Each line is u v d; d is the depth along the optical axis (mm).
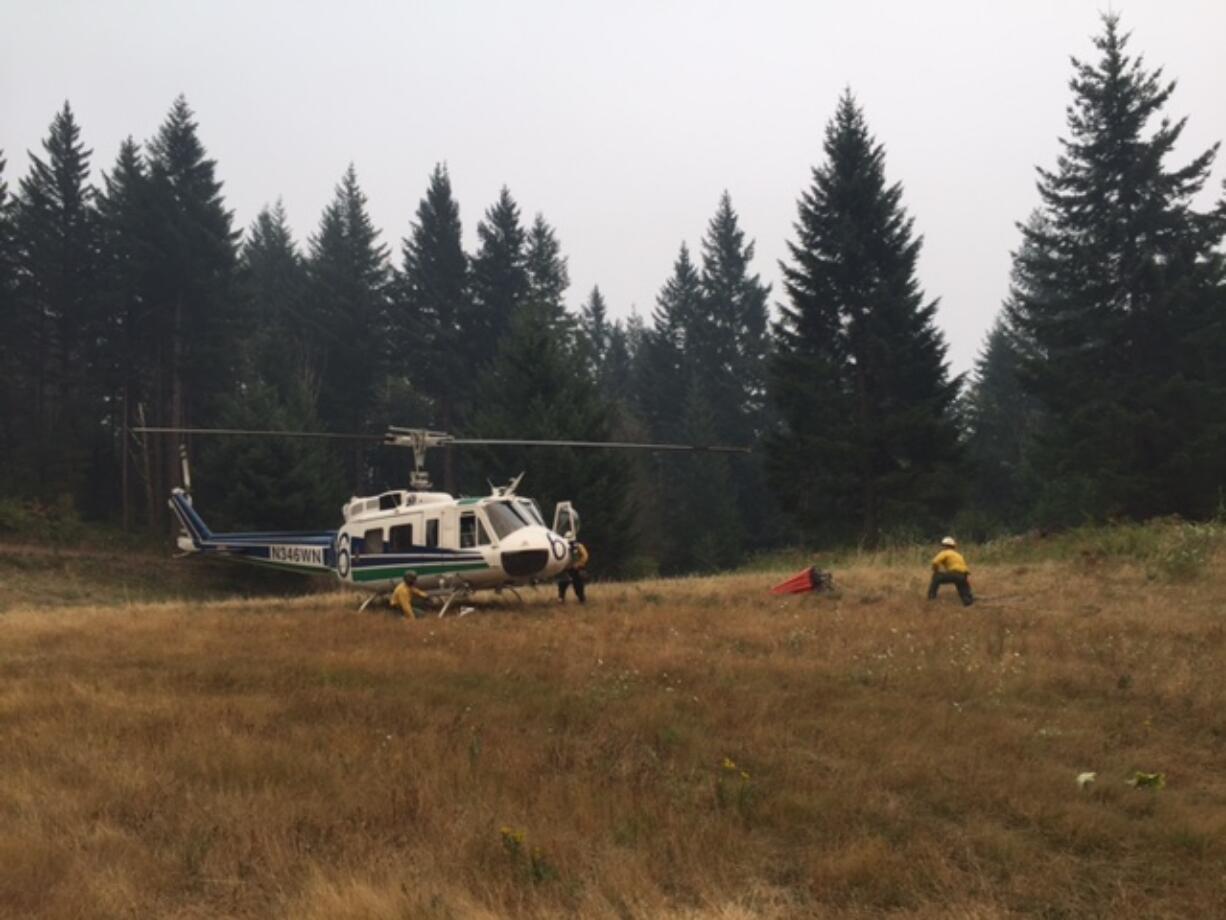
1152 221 36344
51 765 7590
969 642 12695
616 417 64938
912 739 8414
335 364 67625
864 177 41969
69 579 39438
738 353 83375
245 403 48719
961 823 6555
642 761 7668
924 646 12531
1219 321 34500
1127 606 15930
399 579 18266
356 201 71125
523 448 43531
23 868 5539
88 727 8617
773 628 14398
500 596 19719
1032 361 37250
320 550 20359
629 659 11859
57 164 54406
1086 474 36094
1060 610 15828
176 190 55156
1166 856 5980
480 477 45969
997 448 65625
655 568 49906
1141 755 8062
